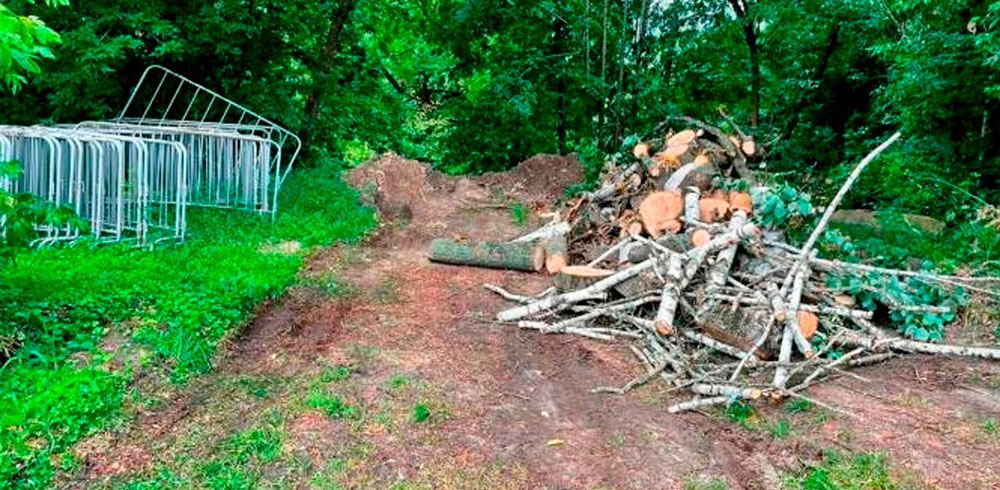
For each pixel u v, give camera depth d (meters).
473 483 3.45
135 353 4.51
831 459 3.68
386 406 4.16
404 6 15.59
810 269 5.56
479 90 15.27
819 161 13.46
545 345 5.25
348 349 5.00
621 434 3.95
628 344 5.22
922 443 3.85
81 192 7.31
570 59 14.67
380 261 7.50
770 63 13.84
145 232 6.92
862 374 4.82
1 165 4.41
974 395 4.49
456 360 4.91
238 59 11.49
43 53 3.89
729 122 8.70
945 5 8.79
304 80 13.20
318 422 3.95
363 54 15.34
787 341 4.83
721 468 3.63
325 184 10.92
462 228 9.38
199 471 3.46
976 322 5.58
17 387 3.89
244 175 9.38
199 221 8.38
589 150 12.04
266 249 7.44
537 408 4.26
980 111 9.17
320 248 7.71
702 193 6.87
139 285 5.52
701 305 5.16
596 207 7.81
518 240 8.09
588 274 5.80
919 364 5.00
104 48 9.19
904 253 6.47
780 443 3.87
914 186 8.91
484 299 6.28
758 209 6.16
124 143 7.79
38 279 5.36
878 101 11.91
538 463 3.64
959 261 6.92
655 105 13.27
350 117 14.86
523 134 14.84
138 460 3.53
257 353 4.91
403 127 17.97
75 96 9.87
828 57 13.19
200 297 5.41
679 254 5.64
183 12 10.60
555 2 14.44
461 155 15.37
